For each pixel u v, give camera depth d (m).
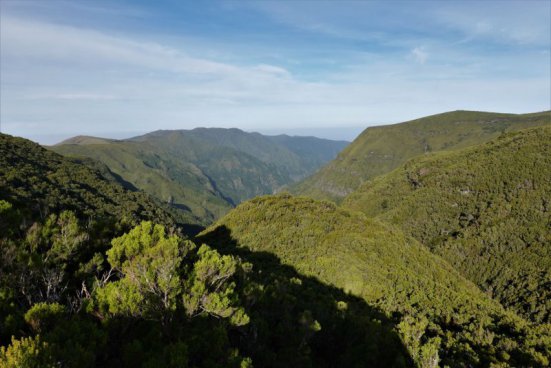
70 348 7.22
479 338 33.56
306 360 15.19
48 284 12.28
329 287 44.53
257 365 14.00
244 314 13.08
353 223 71.75
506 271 88.81
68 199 86.38
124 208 109.94
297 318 18.16
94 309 10.36
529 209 102.94
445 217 127.81
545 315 67.50
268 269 48.47
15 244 13.02
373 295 43.62
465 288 58.00
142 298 10.84
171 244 13.39
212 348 10.52
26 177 85.00
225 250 64.56
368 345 20.11
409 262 58.59
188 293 12.36
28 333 8.50
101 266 15.61
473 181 130.38
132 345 8.60
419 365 20.30
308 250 58.78
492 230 103.81
